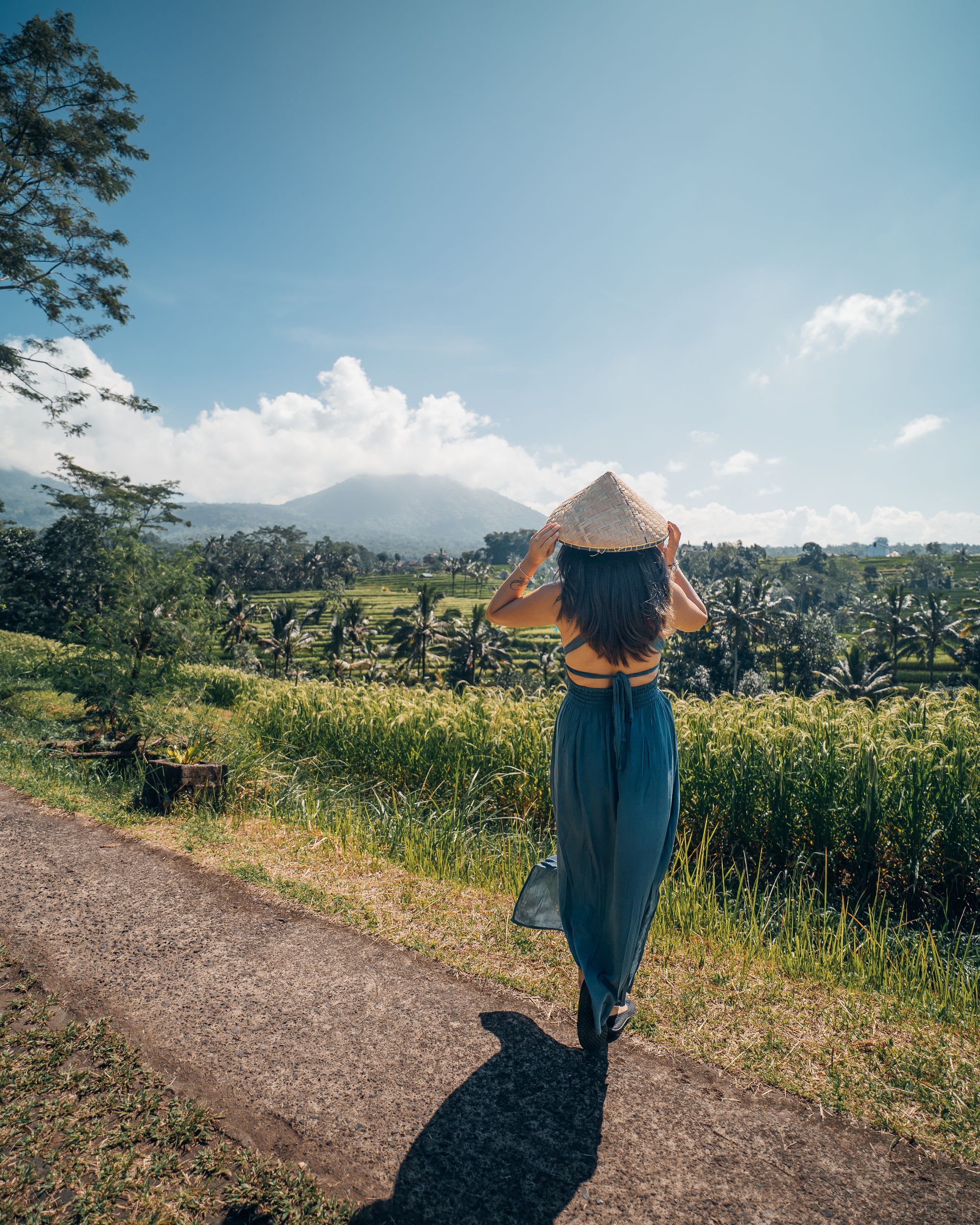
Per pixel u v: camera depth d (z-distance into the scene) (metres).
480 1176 1.58
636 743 1.88
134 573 6.25
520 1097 1.86
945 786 4.01
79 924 2.77
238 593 69.12
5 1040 2.01
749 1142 1.73
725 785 4.68
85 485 36.34
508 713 6.14
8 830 3.93
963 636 71.06
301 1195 1.50
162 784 4.64
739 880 4.33
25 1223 1.41
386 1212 1.47
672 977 2.64
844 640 83.62
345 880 3.46
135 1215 1.44
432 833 4.35
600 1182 1.58
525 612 1.95
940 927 3.82
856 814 4.16
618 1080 1.95
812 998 2.53
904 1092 1.94
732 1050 2.13
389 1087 1.88
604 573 1.82
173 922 2.83
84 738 6.33
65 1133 1.66
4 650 9.33
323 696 7.89
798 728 4.91
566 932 2.02
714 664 72.81
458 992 2.38
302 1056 1.99
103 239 18.67
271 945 2.67
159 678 6.07
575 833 1.97
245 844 3.96
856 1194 1.57
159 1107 1.76
